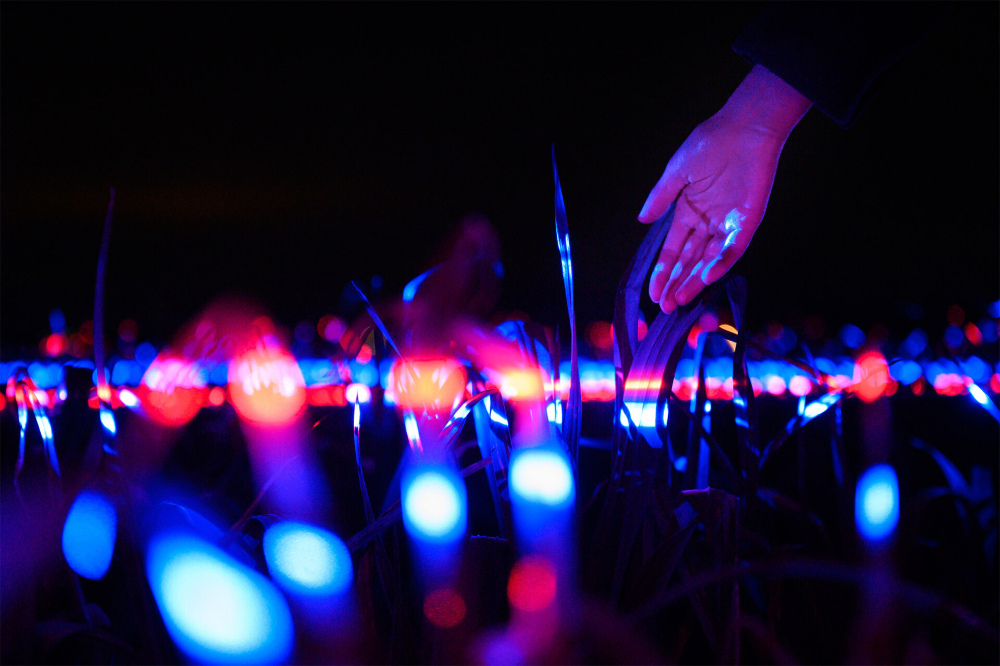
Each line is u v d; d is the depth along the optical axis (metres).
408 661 0.72
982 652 0.72
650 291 0.96
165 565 0.69
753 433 0.78
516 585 0.69
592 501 0.79
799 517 0.80
